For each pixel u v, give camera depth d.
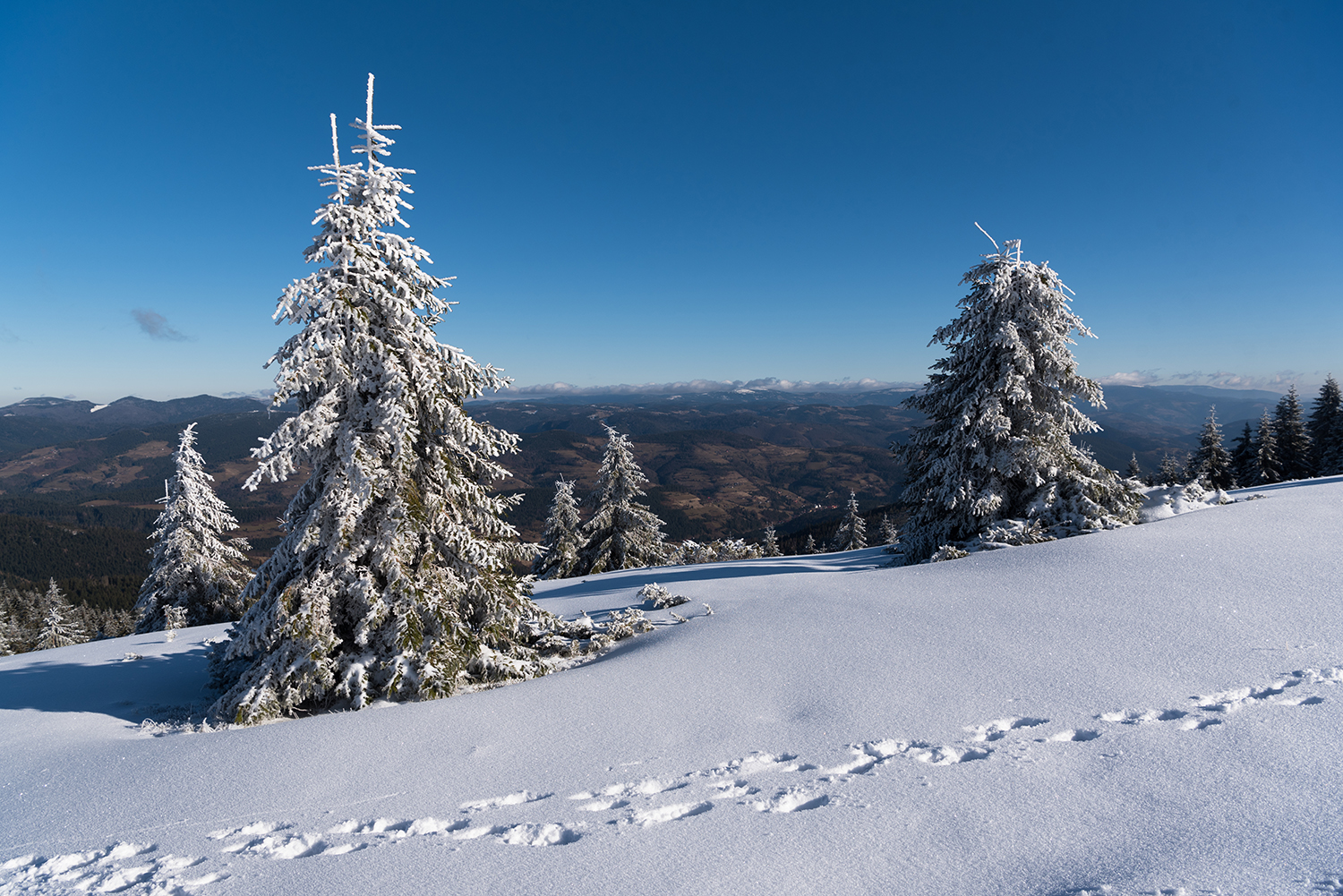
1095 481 13.22
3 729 8.01
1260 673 5.70
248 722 7.55
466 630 8.80
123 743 7.20
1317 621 6.55
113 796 5.57
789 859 3.82
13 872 4.40
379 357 8.53
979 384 14.47
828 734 5.62
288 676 7.95
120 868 4.32
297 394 8.95
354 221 8.52
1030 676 6.26
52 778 6.15
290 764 6.00
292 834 4.64
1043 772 4.55
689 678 7.43
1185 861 3.46
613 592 15.62
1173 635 6.72
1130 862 3.52
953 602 8.91
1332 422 40.91
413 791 5.23
